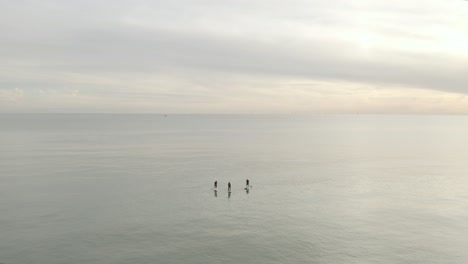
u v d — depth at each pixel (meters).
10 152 122.44
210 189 68.62
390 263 37.78
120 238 43.91
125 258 38.59
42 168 90.06
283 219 51.06
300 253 40.03
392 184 72.94
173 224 48.88
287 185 72.31
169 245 42.00
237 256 39.25
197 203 59.06
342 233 45.78
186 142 173.62
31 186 69.75
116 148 140.75
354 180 77.06
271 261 38.19
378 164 99.88
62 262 37.59
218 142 175.75
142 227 47.72
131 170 88.31
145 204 58.22
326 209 55.75
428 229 47.22
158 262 37.78
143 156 116.25
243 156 118.31
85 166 93.81
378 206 57.34
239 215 52.81
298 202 59.75
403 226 48.31
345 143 169.88
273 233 45.78
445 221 50.22
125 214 53.00
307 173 85.44
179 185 71.62
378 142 176.12
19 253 39.59
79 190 66.75
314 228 47.53
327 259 38.62
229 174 83.94
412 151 132.62
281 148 146.62
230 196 63.53
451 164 99.50
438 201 60.16
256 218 51.47
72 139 181.50
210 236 44.69
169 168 91.94
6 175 80.38
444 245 42.22
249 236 44.75
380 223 49.47
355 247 41.62
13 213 53.00
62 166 93.50
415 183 73.81
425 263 37.78
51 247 41.22
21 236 44.34
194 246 41.75
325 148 146.12
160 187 69.75
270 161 106.19
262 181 76.06
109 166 94.31
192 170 89.19
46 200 59.91
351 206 57.38
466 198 61.94
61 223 48.91
